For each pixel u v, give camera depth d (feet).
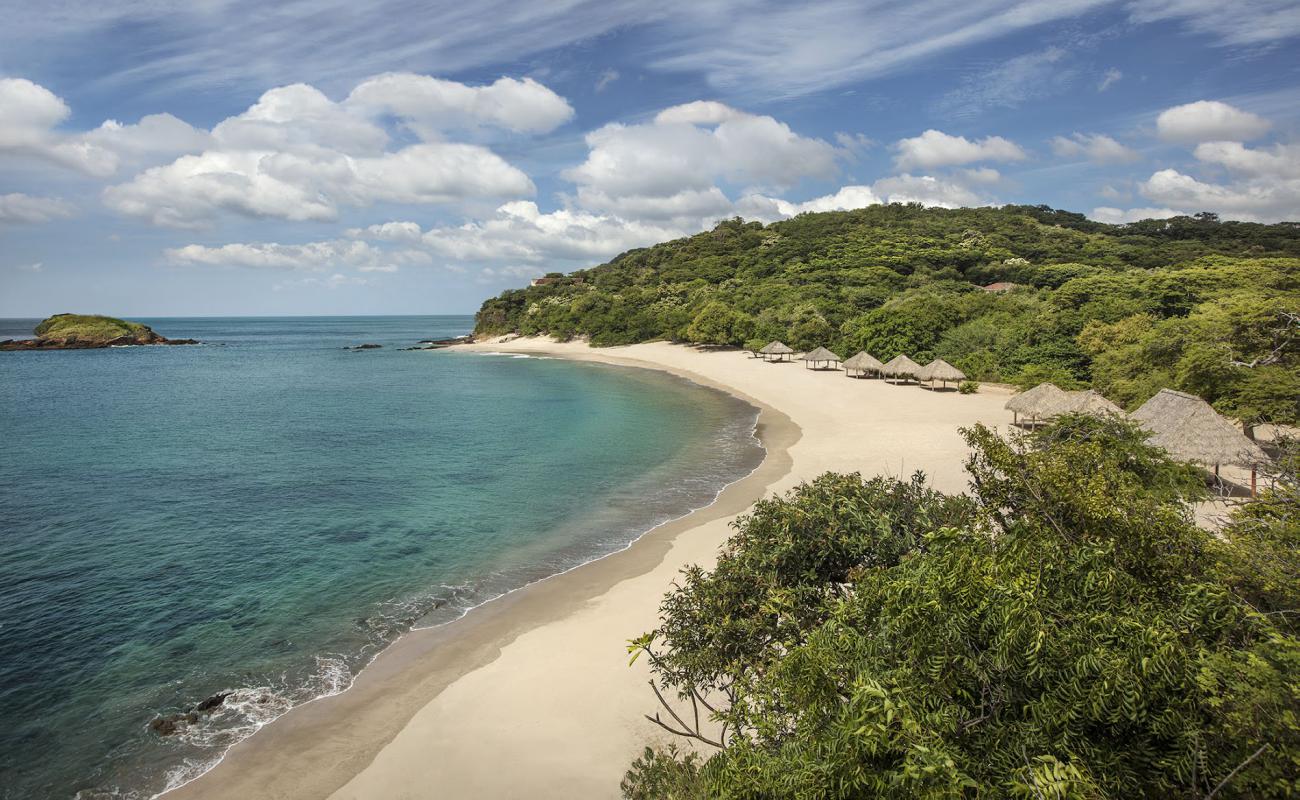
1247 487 66.28
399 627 48.75
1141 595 17.28
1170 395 73.10
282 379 215.51
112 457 102.73
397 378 218.79
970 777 12.83
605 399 165.78
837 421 122.93
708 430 123.13
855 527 33.68
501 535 67.92
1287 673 13.10
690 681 29.35
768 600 29.25
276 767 34.19
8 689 40.75
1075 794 11.62
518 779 32.81
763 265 374.43
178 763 34.53
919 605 15.79
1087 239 400.47
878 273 315.58
